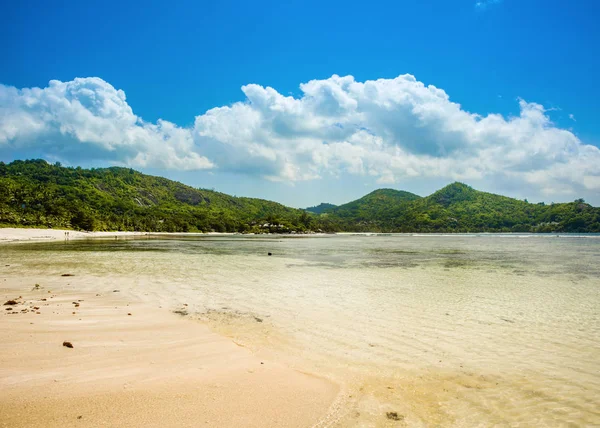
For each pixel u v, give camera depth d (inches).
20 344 345.4
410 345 395.5
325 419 230.5
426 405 259.3
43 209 4970.5
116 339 380.8
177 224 6855.3
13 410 217.5
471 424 234.1
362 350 376.8
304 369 320.2
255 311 542.3
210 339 398.3
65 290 678.5
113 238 3690.9
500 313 544.4
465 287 779.4
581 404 265.9
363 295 679.1
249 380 287.6
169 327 441.1
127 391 254.2
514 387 294.2
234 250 2022.6
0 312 472.7
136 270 1007.6
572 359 358.9
